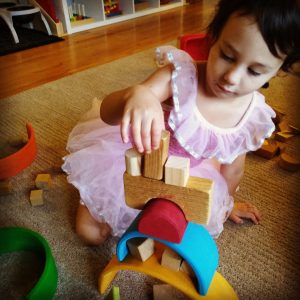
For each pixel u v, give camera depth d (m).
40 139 1.12
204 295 0.52
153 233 0.46
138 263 0.55
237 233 0.78
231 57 0.51
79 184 0.71
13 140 1.10
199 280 0.49
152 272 0.54
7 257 0.71
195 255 0.48
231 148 0.70
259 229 0.79
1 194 0.88
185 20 2.63
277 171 0.99
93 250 0.73
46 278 0.60
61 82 1.53
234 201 0.87
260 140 0.72
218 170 0.78
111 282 0.66
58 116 1.25
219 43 0.53
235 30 0.49
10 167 0.93
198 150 0.66
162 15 2.80
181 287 0.53
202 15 2.78
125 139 0.45
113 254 0.72
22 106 1.32
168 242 0.47
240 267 0.70
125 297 0.63
